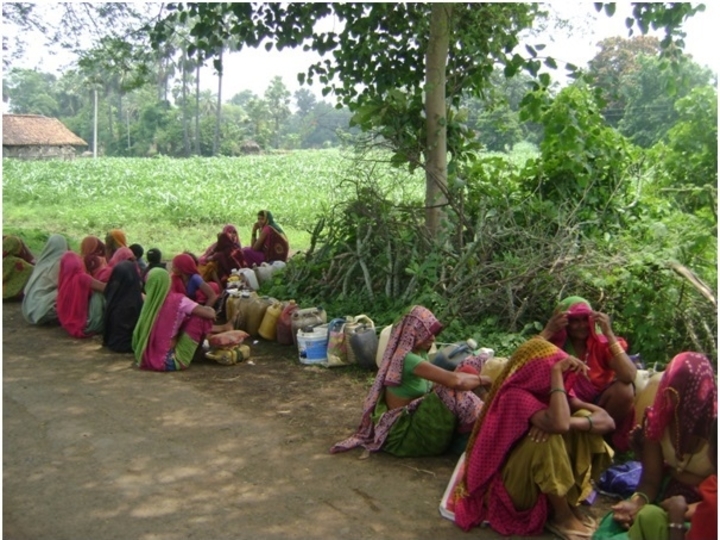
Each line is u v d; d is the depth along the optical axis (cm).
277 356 789
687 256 721
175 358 739
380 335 712
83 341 850
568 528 427
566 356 422
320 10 1041
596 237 820
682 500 360
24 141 4906
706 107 827
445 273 828
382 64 1042
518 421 418
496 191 930
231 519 446
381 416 538
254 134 7250
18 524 438
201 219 1980
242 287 933
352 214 952
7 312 983
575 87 935
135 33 1254
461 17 1000
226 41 1198
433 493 481
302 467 518
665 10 847
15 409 628
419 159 973
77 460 528
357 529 436
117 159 4325
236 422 602
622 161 943
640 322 674
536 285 751
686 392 372
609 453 440
